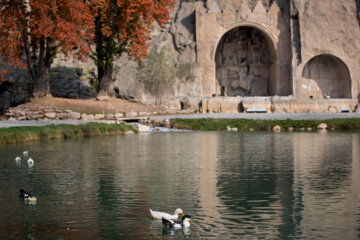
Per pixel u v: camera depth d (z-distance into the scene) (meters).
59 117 50.66
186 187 18.66
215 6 72.31
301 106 66.19
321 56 73.56
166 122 52.22
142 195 17.36
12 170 22.53
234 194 17.42
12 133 35.72
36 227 13.64
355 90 71.75
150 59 67.75
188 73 70.88
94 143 34.97
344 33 71.50
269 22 72.62
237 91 76.31
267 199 16.67
